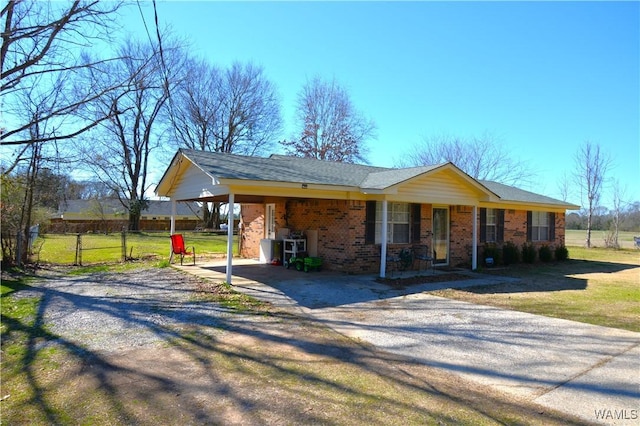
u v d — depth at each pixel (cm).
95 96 789
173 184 1283
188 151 1107
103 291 852
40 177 1325
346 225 1088
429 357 467
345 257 1089
